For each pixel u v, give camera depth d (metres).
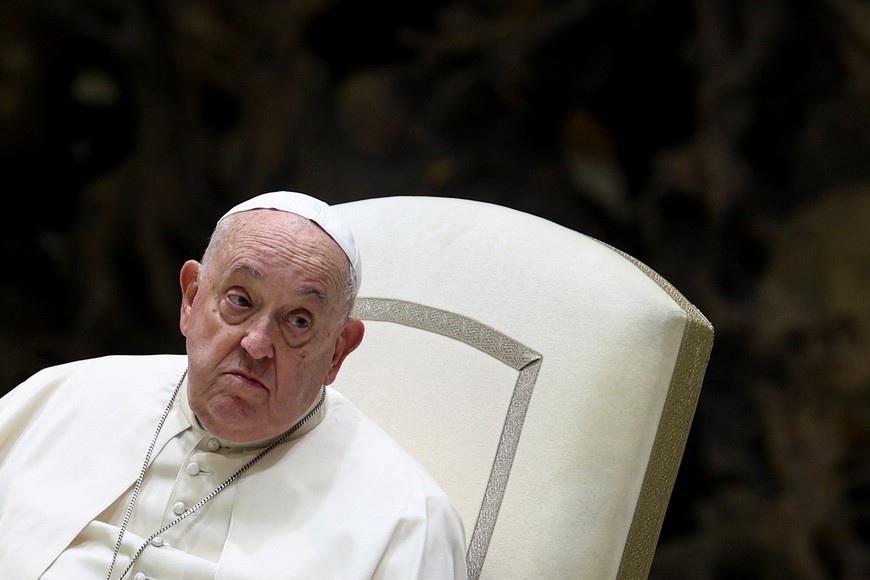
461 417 7.66
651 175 25.55
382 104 26.00
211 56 26.20
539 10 25.69
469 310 7.87
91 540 6.74
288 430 6.95
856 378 22.31
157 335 25.95
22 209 26.00
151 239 25.97
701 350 7.45
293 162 26.17
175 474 6.90
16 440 7.31
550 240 7.89
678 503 22.72
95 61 26.08
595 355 7.33
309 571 6.52
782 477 22.36
